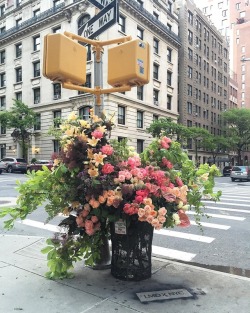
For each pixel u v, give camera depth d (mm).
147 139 38188
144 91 38125
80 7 34938
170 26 45688
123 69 3986
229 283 3932
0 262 4656
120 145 4074
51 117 38188
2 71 44906
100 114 4328
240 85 103375
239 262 5352
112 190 3551
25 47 41531
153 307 3285
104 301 3402
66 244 3873
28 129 39219
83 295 3539
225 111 59938
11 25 44531
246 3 103688
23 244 5672
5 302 3355
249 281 4004
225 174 46000
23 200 3945
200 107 55906
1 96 44875
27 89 41219
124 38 4301
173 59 44625
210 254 5816
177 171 4113
